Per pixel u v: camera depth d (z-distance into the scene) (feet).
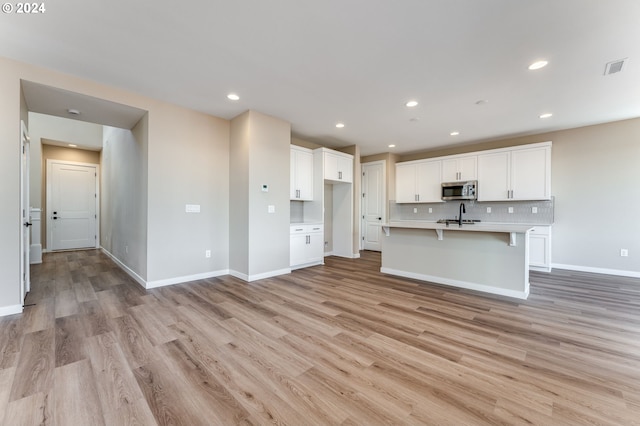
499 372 6.10
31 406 4.97
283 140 14.82
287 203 15.15
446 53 8.42
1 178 8.86
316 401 5.18
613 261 14.83
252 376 5.92
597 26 7.04
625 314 9.37
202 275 13.84
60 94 10.16
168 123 12.54
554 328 8.30
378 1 6.29
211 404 5.08
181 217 13.07
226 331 8.04
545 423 4.64
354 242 20.57
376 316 9.21
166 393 5.36
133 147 13.99
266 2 6.34
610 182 14.89
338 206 21.16
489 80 10.11
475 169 18.70
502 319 8.96
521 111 13.20
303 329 8.20
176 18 6.93
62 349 6.95
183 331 8.02
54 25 7.18
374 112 13.46
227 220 14.78
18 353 6.75
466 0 6.24
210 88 10.94
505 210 18.15
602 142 15.05
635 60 8.61
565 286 12.68
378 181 23.30
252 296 11.22
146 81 10.36
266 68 9.37
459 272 12.68
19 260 9.20
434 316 9.22
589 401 5.17
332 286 12.71
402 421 4.69
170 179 12.67
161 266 12.48
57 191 22.03
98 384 5.61
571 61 8.74
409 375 5.99
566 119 14.33
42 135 19.92
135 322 8.62
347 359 6.61
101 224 23.53
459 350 7.04
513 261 11.26
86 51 8.39
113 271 15.24
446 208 20.80
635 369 6.20
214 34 7.57
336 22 7.06
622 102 12.00
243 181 13.76
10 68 8.87
